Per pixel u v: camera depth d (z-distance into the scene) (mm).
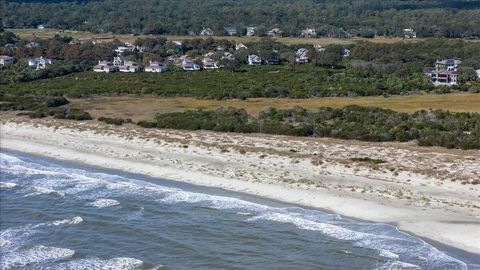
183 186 94562
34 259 67125
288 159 102625
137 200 87562
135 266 65312
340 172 95062
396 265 63062
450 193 83500
